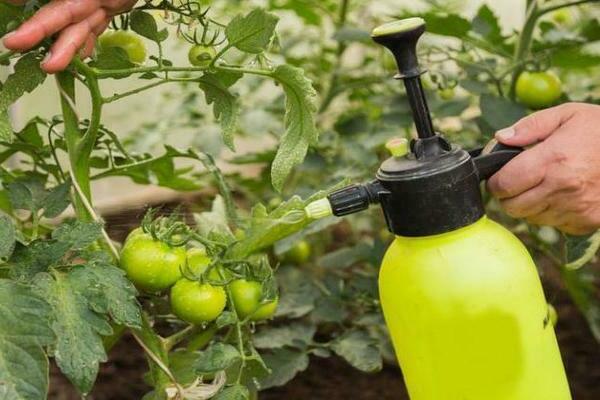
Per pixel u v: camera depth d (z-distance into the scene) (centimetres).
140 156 141
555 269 233
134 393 182
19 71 97
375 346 151
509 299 95
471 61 192
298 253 190
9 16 99
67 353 87
